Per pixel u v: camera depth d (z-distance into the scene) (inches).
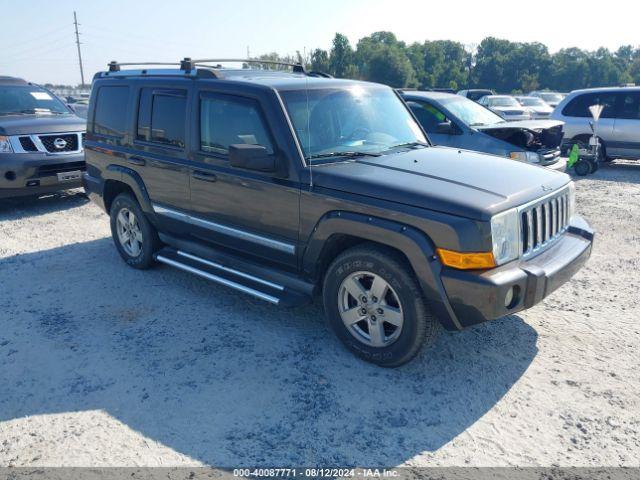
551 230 157.8
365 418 132.3
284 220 164.4
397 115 201.0
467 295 132.2
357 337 157.0
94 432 128.5
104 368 155.9
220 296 205.3
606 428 127.4
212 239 193.3
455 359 158.2
